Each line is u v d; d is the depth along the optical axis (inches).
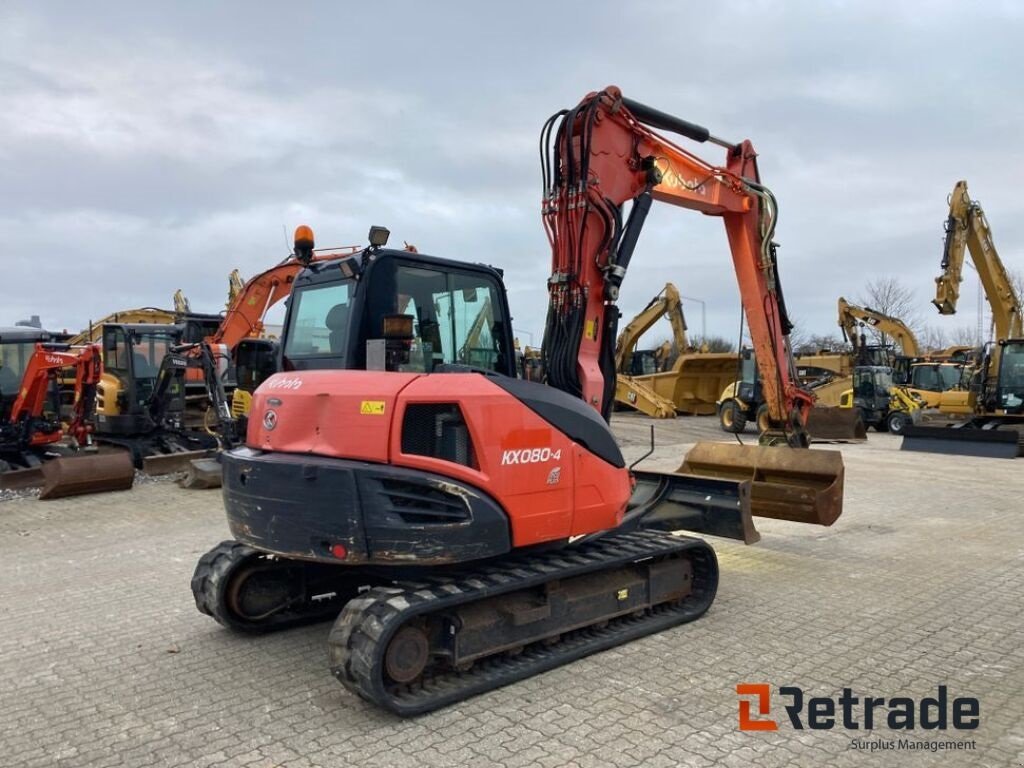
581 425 189.9
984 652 193.2
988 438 649.6
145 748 147.7
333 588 226.2
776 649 195.6
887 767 138.4
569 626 189.3
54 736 153.3
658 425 928.3
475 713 160.1
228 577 203.3
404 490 161.0
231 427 460.1
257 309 542.0
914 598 239.1
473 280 205.0
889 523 358.0
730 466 306.3
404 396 162.9
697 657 190.4
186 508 404.8
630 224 242.1
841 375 973.2
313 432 171.6
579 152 226.8
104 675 184.1
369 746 146.8
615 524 200.4
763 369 318.0
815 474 284.4
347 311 184.1
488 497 169.8
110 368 547.5
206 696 171.3
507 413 173.8
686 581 223.9
